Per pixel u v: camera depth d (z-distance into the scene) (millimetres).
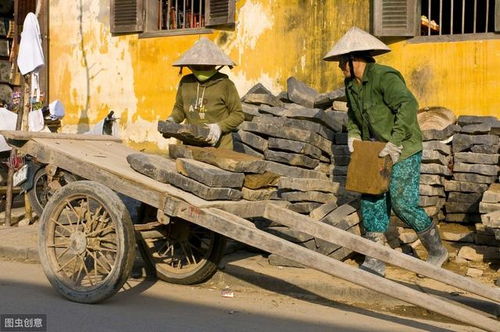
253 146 7418
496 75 8070
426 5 10625
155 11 10602
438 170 7145
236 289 6113
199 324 4816
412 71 8484
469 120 7676
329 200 7035
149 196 5148
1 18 12430
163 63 10359
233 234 4824
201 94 6520
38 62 8852
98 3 10906
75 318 4809
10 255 7145
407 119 5793
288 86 8367
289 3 9266
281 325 4898
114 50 10773
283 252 4641
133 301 5457
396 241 6922
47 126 9758
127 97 10672
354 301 5742
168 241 6164
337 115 7715
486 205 6508
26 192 8477
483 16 10914
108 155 6070
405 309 5539
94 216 5289
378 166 5809
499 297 4500
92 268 5883
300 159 7117
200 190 5117
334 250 6477
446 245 7086
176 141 10250
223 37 9773
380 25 8469
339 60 6199
